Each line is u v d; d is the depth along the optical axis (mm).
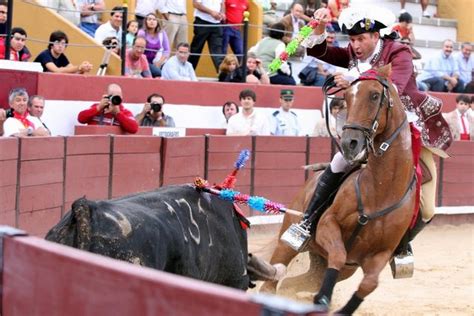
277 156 14320
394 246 6988
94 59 14828
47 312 3484
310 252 8000
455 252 13094
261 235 13648
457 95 18438
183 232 5438
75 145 11234
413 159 7129
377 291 10008
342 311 6863
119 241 4863
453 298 9750
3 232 3754
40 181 10516
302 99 16250
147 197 5461
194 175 13320
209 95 15078
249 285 6445
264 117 14633
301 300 8898
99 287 3268
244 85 15539
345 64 7910
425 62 19859
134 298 3135
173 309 3004
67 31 14828
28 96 12133
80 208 4777
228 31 16906
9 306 3693
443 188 16062
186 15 17797
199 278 5609
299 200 7934
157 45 15359
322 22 7637
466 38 22016
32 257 3572
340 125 7250
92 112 12836
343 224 6945
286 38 16938
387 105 6688
